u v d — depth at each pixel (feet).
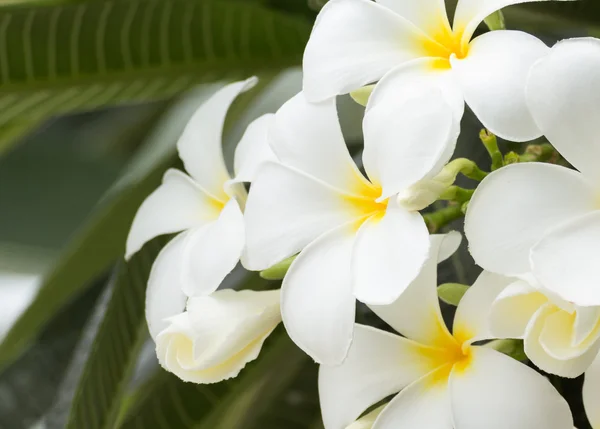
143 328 2.22
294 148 1.90
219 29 2.37
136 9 2.29
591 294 1.73
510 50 1.83
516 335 1.80
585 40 1.77
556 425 1.80
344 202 1.88
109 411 2.18
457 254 2.12
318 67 1.88
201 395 2.26
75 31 2.29
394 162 1.81
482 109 1.80
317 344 1.83
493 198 1.78
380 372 1.89
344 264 1.84
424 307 1.90
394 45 1.88
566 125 1.77
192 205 2.05
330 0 1.91
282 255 1.86
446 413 1.84
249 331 1.92
